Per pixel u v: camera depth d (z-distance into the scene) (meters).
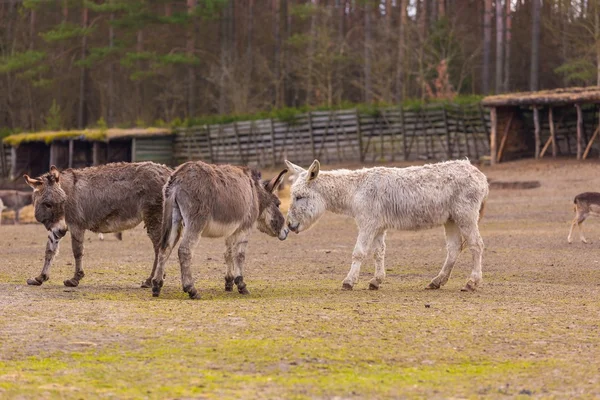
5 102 71.75
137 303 10.78
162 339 8.64
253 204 12.17
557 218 25.92
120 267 15.88
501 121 37.97
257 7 73.94
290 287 13.08
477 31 66.88
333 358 7.97
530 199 29.56
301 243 21.44
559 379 7.34
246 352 8.13
